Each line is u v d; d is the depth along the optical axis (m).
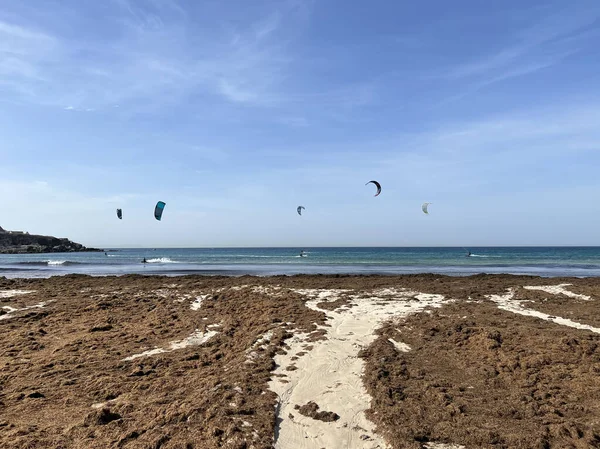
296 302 13.89
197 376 7.47
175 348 9.38
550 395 6.36
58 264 43.12
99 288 18.55
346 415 5.93
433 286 17.67
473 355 8.25
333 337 9.65
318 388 6.84
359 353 8.48
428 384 6.84
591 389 6.43
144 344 9.73
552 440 5.12
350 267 35.47
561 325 10.41
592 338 8.96
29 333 10.73
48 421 5.83
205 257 58.25
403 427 5.45
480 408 6.00
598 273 29.55
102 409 5.84
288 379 7.20
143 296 16.00
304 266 36.91
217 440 5.18
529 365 7.48
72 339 10.25
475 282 19.03
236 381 7.07
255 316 12.00
